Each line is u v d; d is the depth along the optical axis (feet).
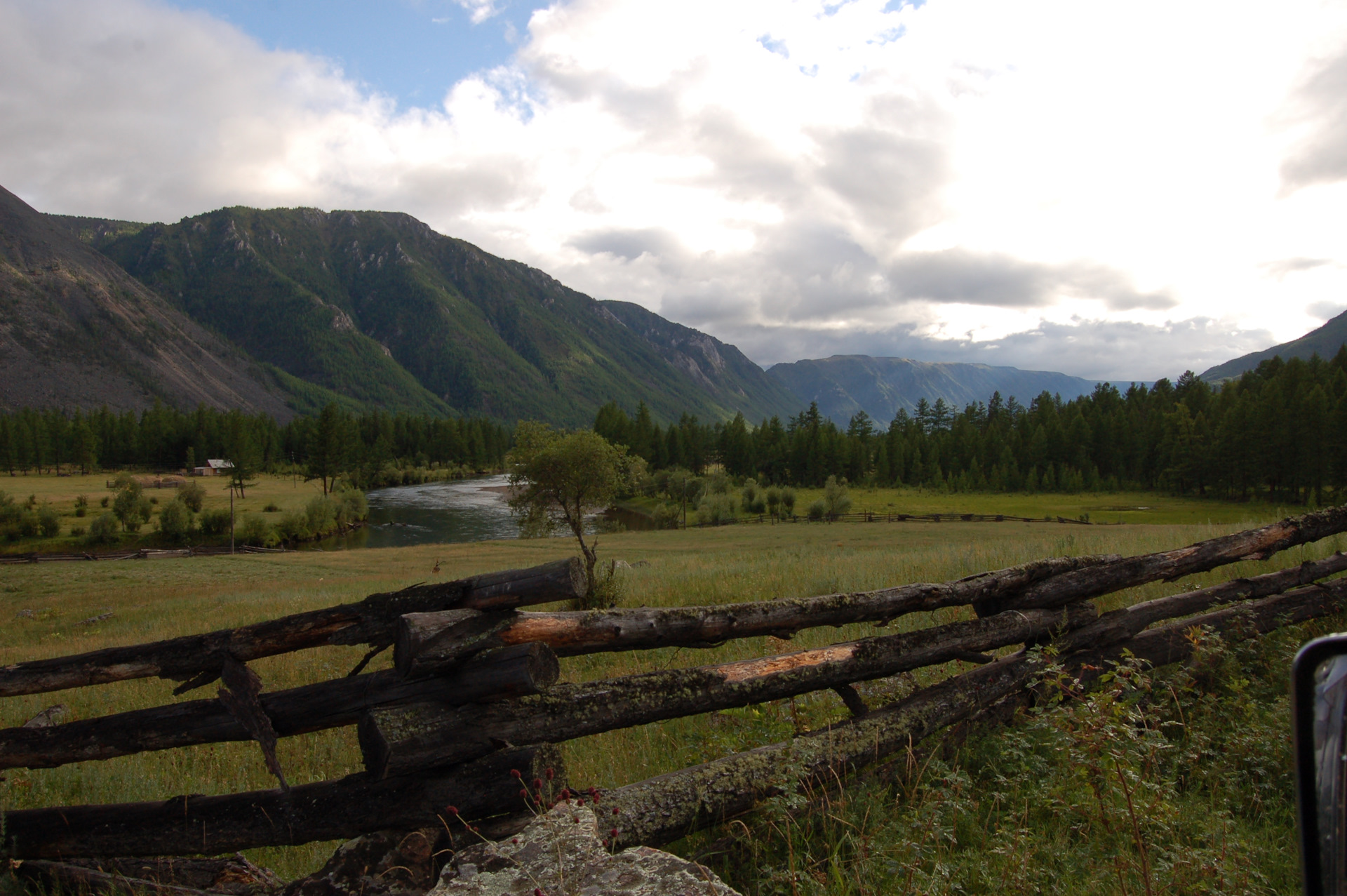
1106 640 16.37
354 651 37.91
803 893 9.39
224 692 10.92
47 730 11.21
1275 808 11.76
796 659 12.87
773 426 517.14
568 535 197.88
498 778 10.00
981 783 13.01
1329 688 4.00
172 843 10.85
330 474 450.71
